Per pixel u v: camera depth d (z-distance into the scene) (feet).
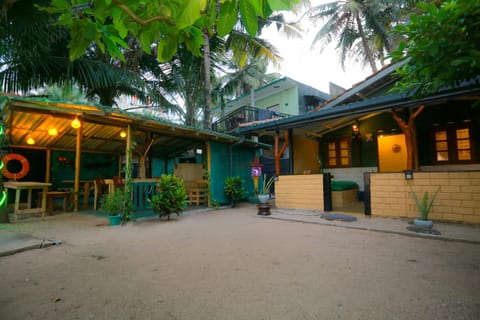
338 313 5.55
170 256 9.68
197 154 40.01
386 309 5.67
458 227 13.48
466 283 6.91
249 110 39.78
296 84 45.14
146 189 20.83
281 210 21.22
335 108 18.83
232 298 6.29
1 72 18.15
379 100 16.69
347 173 26.50
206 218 18.67
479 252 9.62
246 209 23.97
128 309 5.83
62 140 25.68
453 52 8.13
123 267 8.54
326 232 13.43
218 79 55.83
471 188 14.19
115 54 4.71
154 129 21.04
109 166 31.89
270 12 3.32
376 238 12.01
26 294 6.60
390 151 24.95
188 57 33.65
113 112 16.51
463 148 19.70
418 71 9.37
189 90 40.75
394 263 8.55
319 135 28.12
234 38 34.83
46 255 9.94
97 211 21.47
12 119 18.69
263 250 10.30
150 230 14.55
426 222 12.98
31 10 14.65
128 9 3.77
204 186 28.58
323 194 20.13
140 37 4.19
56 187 27.09
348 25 44.96
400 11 36.83
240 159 30.07
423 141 21.58
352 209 20.45
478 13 7.18
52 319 5.43
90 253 10.16
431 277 7.34
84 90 28.25
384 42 42.01
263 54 36.86
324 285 6.94
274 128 23.27
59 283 7.27
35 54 17.61
